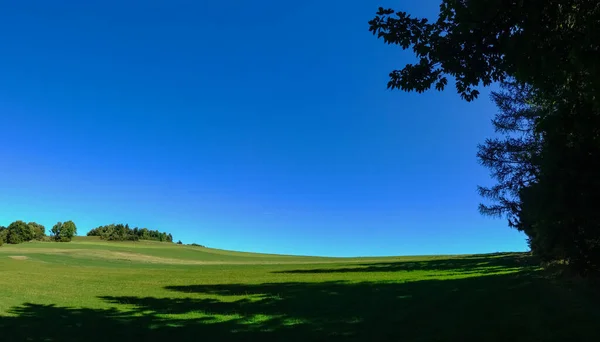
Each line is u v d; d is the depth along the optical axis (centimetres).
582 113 834
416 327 1172
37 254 6384
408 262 5566
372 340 1053
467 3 725
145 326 1323
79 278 3353
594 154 1098
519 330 1028
